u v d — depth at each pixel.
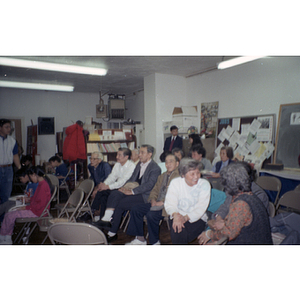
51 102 7.73
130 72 5.76
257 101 4.59
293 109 4.02
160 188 2.77
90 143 5.03
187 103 6.20
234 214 1.57
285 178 3.76
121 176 3.52
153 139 6.06
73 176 5.16
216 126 5.38
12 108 7.27
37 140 7.50
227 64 4.19
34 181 3.11
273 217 2.03
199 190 2.26
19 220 2.75
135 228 2.66
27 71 5.27
